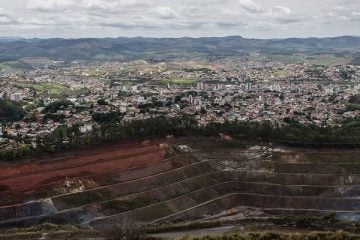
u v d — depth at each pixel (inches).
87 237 4485.7
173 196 6151.6
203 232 4968.0
